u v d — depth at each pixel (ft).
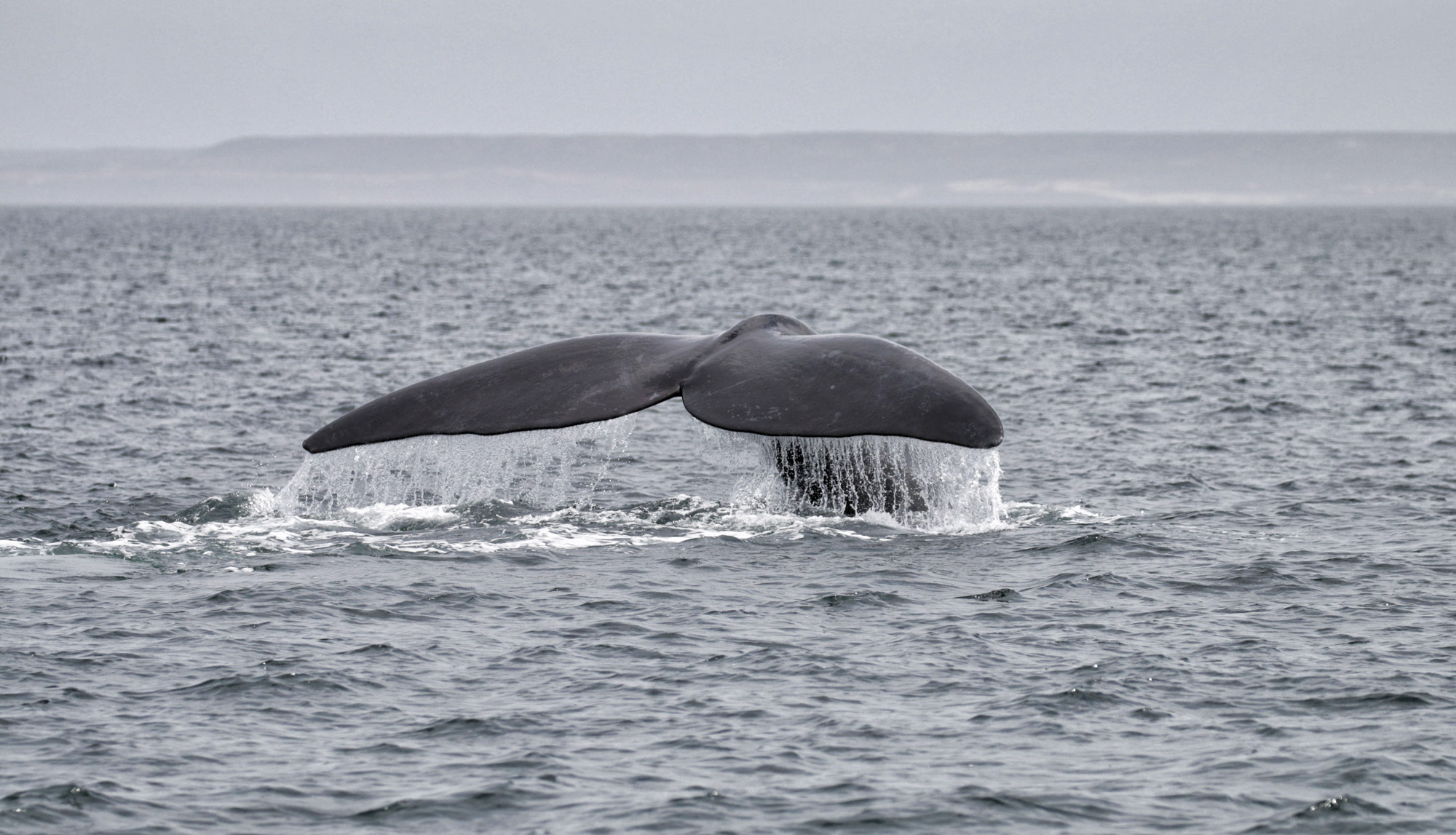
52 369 448.65
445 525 236.02
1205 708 160.66
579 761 146.82
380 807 136.56
